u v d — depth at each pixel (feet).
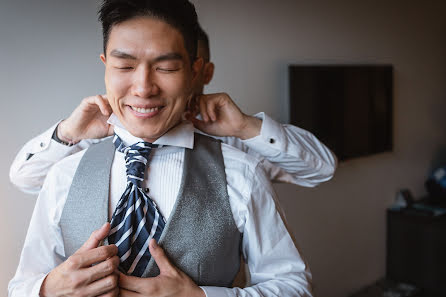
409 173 12.75
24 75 5.57
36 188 4.31
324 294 10.18
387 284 11.64
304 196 9.45
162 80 2.57
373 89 10.76
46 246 3.15
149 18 2.47
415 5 12.22
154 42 2.48
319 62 9.52
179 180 3.05
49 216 3.14
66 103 5.96
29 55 5.58
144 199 2.97
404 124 12.35
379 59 11.16
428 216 11.14
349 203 10.68
